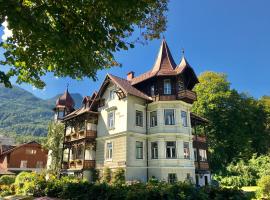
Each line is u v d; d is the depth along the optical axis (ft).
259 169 124.57
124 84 96.99
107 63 34.47
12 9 21.90
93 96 109.09
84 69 30.45
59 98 148.05
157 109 91.35
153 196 45.11
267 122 174.50
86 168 92.38
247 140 151.64
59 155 115.55
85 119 100.83
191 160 89.61
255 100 178.91
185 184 47.52
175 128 88.69
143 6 24.98
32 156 171.22
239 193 46.78
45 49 27.81
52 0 25.31
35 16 24.12
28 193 75.41
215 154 146.10
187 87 98.17
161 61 100.58
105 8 25.00
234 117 153.89
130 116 88.94
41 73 33.04
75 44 24.81
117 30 27.04
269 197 72.64
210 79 159.02
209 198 46.09
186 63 93.25
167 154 86.94
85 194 56.34
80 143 98.73
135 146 87.92
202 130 146.61
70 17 26.30
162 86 93.15
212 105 147.54
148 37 38.55
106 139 93.91
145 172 88.38
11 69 31.78
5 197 72.95
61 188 64.85
